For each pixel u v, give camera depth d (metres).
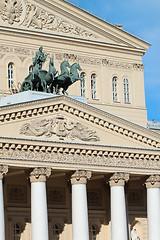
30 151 60.84
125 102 82.50
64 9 78.31
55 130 62.34
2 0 74.31
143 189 76.25
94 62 80.56
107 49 81.88
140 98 83.94
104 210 73.00
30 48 75.56
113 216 65.44
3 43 73.88
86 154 64.00
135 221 75.06
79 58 79.31
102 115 64.75
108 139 65.31
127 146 66.12
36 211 60.75
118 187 65.69
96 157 64.62
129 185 74.88
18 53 74.69
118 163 65.88
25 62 74.94
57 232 70.50
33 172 61.09
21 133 60.44
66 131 62.94
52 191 70.44
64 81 65.44
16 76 74.12
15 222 67.50
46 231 60.75
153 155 67.88
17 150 60.16
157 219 67.75
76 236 62.69
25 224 68.06
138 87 83.94
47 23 77.19
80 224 62.84
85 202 63.44
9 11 74.56
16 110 60.03
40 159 61.22
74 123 63.47
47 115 62.09
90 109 64.12
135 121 82.75
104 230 72.62
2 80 73.12
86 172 63.75
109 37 82.06
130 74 83.62
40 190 61.06
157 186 68.31
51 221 69.75
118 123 65.62
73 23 79.25
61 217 70.56
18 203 67.94
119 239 64.81
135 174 67.25
